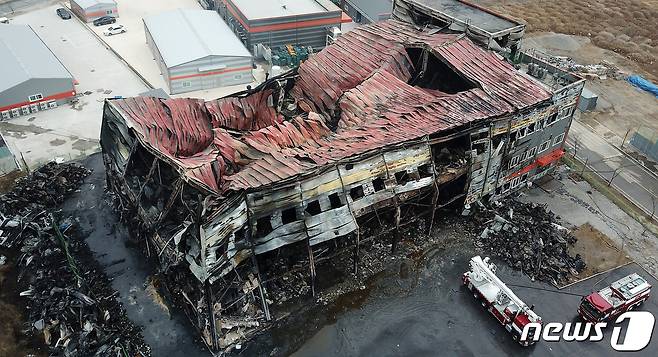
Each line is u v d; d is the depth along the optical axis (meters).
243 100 46.53
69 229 41.84
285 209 34.09
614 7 84.88
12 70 56.12
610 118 57.78
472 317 36.00
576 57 69.94
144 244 39.84
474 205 43.53
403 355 33.47
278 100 47.66
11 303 35.97
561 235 42.03
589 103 58.00
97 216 43.56
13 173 47.56
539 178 48.34
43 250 39.22
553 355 33.69
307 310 36.00
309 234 34.59
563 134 46.62
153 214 37.06
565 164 50.31
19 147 51.22
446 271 39.22
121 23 77.19
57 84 56.62
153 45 65.69
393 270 39.06
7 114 54.97
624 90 63.00
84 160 49.81
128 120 38.94
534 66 48.12
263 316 34.84
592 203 45.94
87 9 75.31
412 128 39.03
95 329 33.94
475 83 43.25
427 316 35.94
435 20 51.75
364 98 43.25
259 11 67.69
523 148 43.59
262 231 34.34
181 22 68.38
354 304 36.56
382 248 40.59
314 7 70.00
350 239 39.50
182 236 33.72
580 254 40.94
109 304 36.16
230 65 61.75
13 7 81.06
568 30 76.94
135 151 38.56
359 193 36.78
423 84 48.06
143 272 38.69
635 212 45.00
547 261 39.72
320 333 34.69
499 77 44.12
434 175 38.44
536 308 36.59
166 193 37.50
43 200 44.16
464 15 50.75
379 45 49.44
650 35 76.12
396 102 42.53
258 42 67.25
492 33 46.56
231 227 32.56
